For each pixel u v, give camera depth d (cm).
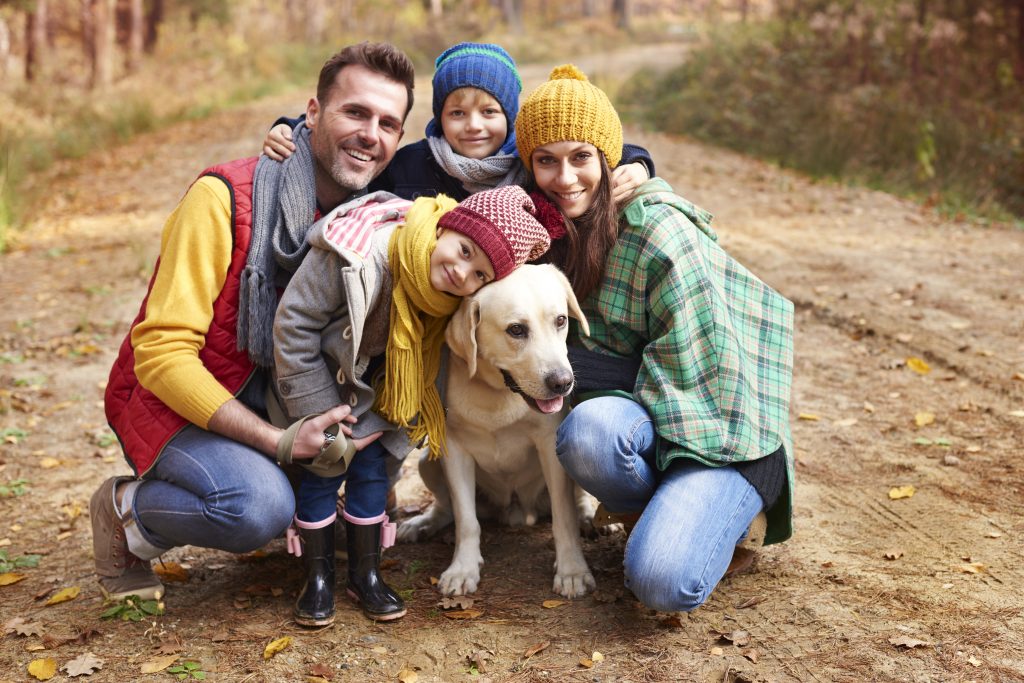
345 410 260
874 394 468
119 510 278
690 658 256
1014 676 241
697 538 257
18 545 343
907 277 668
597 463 265
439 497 337
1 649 270
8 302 682
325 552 281
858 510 346
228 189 269
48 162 1255
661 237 275
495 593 297
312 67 2483
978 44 1294
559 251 285
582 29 3534
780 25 1588
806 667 248
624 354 294
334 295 256
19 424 466
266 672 253
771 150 1199
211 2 3014
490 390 284
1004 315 577
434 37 2791
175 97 1836
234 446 267
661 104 1535
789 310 296
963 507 344
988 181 990
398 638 272
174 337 261
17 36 2938
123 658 262
